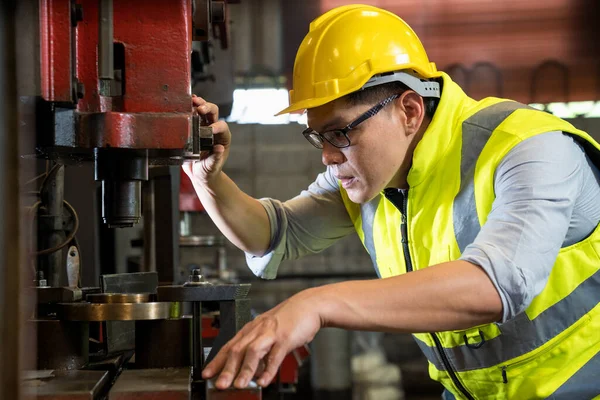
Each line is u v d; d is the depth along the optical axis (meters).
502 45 5.96
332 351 5.32
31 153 0.94
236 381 0.86
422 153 1.28
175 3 0.99
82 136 0.94
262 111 6.10
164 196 2.18
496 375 1.30
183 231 3.95
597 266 1.25
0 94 0.69
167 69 0.99
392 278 0.98
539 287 1.02
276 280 6.22
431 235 1.33
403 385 5.07
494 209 1.13
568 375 1.25
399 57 1.27
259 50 5.88
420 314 0.96
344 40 1.27
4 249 0.69
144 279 1.36
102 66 0.96
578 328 1.25
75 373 1.00
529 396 1.27
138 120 0.96
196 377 1.09
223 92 5.23
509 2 5.92
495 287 0.98
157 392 0.88
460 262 1.00
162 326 1.07
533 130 1.17
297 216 1.62
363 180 1.28
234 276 4.37
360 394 5.03
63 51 0.92
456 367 1.37
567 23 5.93
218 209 1.51
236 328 1.06
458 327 0.98
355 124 1.24
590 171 1.25
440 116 1.29
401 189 1.38
